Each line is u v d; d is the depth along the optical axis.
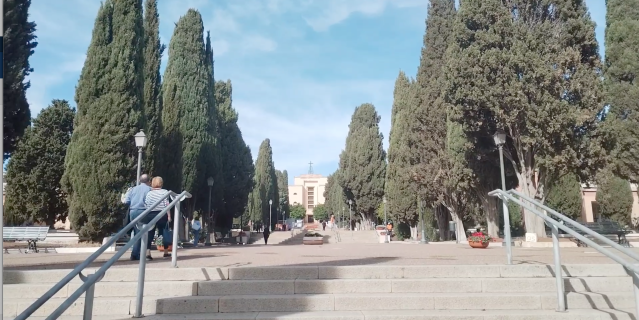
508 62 18.19
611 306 5.67
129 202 8.90
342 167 61.34
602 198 36.91
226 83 42.88
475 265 6.56
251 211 61.06
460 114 19.88
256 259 8.82
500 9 19.20
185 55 32.31
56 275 6.29
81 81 18.11
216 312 5.56
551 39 18.84
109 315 5.48
